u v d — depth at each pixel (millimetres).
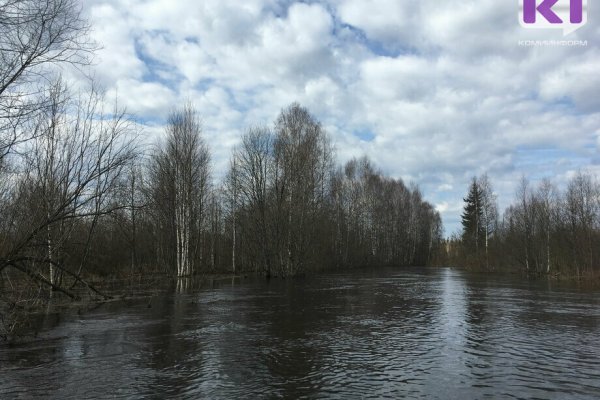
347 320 19984
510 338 16141
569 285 42156
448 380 11148
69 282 34219
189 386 10523
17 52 13023
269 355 13492
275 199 52188
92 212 18500
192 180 49062
